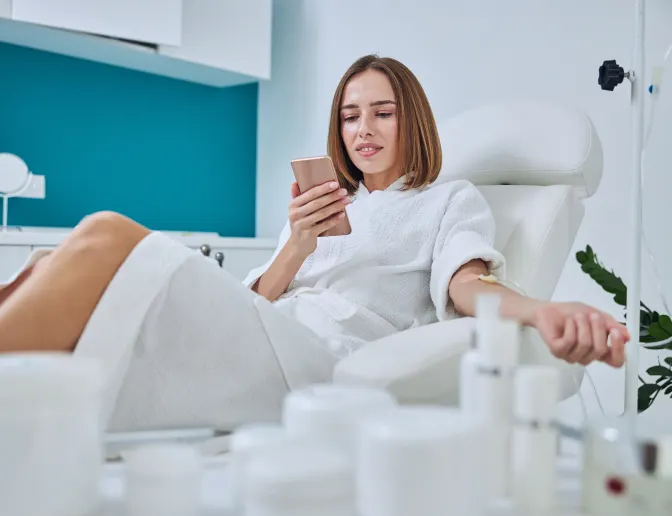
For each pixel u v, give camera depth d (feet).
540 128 5.39
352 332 4.73
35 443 1.78
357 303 4.89
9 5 8.72
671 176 7.23
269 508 1.60
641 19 4.58
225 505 2.04
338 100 5.50
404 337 3.47
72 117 10.84
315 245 4.95
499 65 9.08
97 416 1.95
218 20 10.77
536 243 4.93
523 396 2.03
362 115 5.28
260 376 3.67
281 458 1.69
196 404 3.57
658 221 7.34
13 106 10.25
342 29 11.34
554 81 8.48
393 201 5.15
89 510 1.90
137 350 3.44
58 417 1.82
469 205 4.91
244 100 12.92
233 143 12.81
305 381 3.70
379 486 1.64
